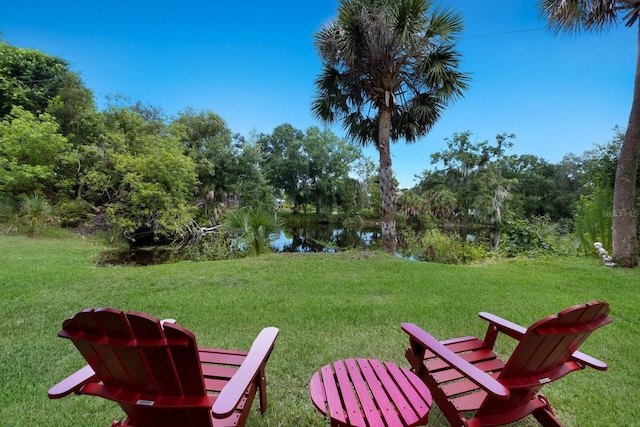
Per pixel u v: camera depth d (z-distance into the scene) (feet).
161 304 11.62
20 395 6.12
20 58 41.42
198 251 29.58
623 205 18.49
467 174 83.92
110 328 3.27
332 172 90.43
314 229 79.00
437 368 5.59
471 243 31.37
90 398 6.09
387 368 5.37
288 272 17.21
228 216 27.48
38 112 39.01
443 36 21.72
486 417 4.51
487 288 14.28
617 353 8.13
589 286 14.70
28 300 11.62
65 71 45.73
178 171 37.63
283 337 8.95
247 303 11.83
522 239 26.35
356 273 17.10
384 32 20.93
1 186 31.60
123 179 34.91
